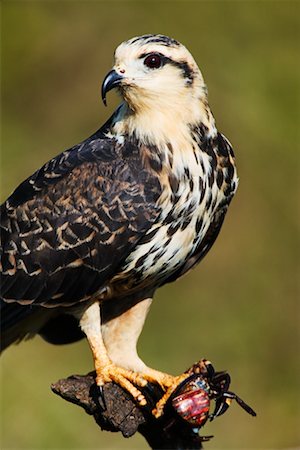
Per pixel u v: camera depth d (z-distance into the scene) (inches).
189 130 360.2
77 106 602.9
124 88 358.3
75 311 363.6
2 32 610.5
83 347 546.9
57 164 365.4
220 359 571.8
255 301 581.0
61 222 358.6
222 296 581.0
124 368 365.7
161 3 601.9
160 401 343.6
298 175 584.1
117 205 354.9
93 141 366.6
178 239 360.8
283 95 585.0
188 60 362.6
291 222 585.6
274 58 589.9
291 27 596.4
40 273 361.4
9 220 366.6
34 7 614.5
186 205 357.1
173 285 578.6
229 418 559.5
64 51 608.7
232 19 596.4
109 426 345.1
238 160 584.1
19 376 528.1
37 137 600.1
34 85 607.8
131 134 360.8
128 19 605.6
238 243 584.1
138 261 359.6
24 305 364.2
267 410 565.9
